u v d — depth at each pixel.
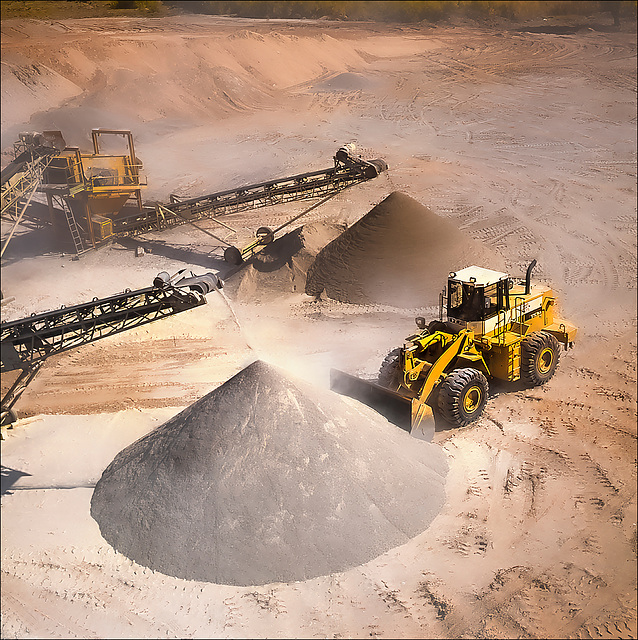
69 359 18.69
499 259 22.80
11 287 23.64
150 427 15.33
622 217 28.78
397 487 12.39
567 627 9.85
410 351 14.44
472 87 55.59
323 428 12.69
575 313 20.39
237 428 12.68
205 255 25.92
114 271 24.80
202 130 45.19
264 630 10.04
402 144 41.09
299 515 11.67
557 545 11.41
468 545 11.49
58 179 26.34
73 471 13.87
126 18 74.69
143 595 10.77
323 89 55.81
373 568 11.11
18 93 46.81
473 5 88.19
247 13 84.12
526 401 15.84
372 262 21.47
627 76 57.88
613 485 12.84
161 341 19.47
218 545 11.38
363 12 86.69
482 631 9.84
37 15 72.00
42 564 11.41
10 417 15.40
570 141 41.03
